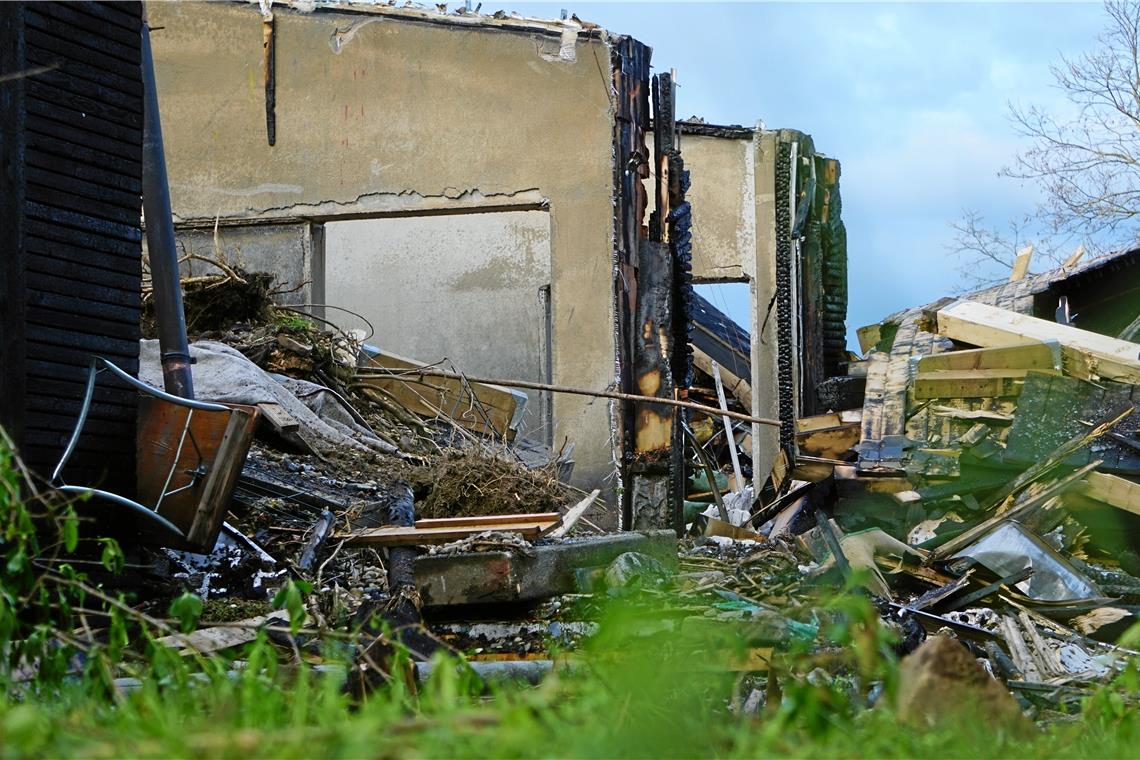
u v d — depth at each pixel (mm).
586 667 3088
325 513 8000
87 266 6316
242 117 14203
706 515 14648
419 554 7266
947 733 2594
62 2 6164
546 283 18141
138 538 6621
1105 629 8227
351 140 14031
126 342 6547
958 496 11992
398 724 2072
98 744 1931
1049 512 11195
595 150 13516
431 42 13930
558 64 13664
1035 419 12062
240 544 7520
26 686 3512
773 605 7137
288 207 14086
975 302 14312
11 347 5871
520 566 6488
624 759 2098
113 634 3160
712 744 2338
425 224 18641
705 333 24156
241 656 5078
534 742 1982
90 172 6328
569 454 12898
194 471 6582
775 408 19766
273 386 9453
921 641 6973
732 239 20438
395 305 18609
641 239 13836
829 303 20953
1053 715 5355
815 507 13023
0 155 5836
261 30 14180
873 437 12867
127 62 6555
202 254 14250
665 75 14031
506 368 18078
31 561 3555
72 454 6230
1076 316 16203
